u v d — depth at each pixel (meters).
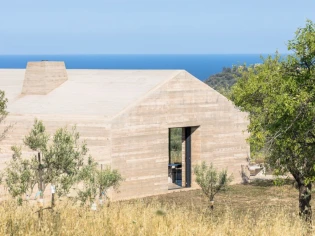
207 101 47.12
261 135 25.89
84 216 18.34
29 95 49.34
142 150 43.22
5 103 45.16
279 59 33.78
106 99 45.22
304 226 19.83
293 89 23.28
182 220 19.30
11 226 16.16
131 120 42.75
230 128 48.41
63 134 20.20
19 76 55.06
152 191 43.59
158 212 18.45
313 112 22.70
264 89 25.17
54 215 17.59
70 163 19.91
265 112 26.50
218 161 47.75
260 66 34.88
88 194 23.95
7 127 44.56
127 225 18.00
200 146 46.84
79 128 42.25
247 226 19.42
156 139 44.06
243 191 44.00
